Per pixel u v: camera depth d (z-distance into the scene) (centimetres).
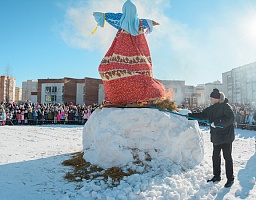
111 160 482
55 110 2027
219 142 437
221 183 446
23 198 372
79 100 3106
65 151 698
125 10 582
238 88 2836
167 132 510
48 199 371
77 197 379
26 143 887
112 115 513
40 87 3275
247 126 1689
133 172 458
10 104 2002
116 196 378
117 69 559
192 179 454
